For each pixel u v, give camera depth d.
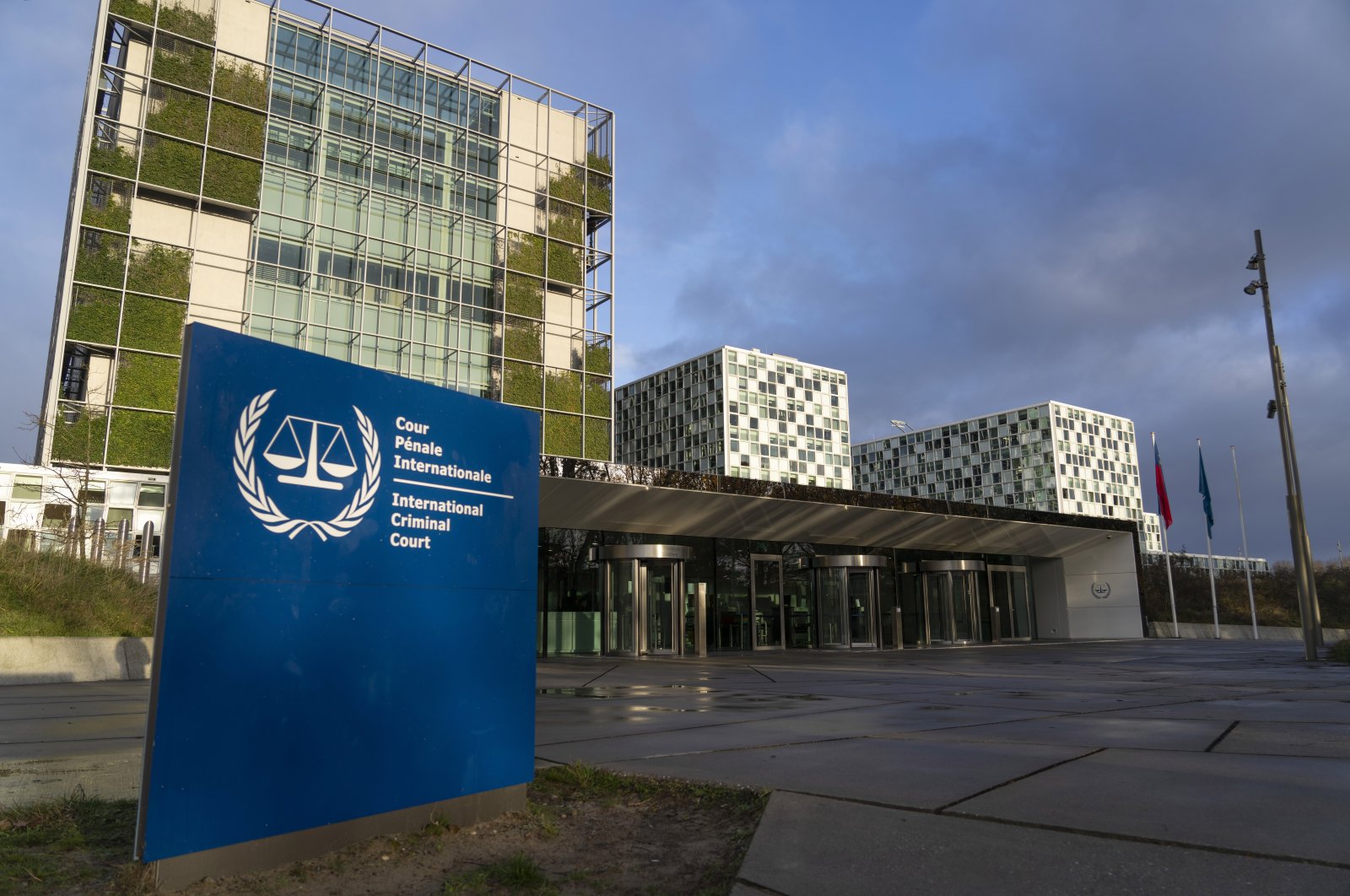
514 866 3.67
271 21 44.41
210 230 40.81
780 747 6.83
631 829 4.50
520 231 52.19
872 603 31.06
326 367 4.05
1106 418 123.50
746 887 3.47
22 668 13.21
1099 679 14.75
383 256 46.94
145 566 17.98
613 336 54.84
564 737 7.47
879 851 3.87
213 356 3.63
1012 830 4.14
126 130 39.16
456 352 48.59
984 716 8.98
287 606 3.79
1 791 5.26
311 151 45.19
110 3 39.56
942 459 126.12
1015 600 39.53
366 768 4.04
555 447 51.22
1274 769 5.58
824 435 114.88
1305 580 20.12
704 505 27.41
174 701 3.39
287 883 3.52
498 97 53.31
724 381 108.12
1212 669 17.50
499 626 4.78
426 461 4.48
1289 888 3.30
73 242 37.00
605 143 57.34
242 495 3.67
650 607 26.34
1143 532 123.88
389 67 49.28
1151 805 4.59
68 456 34.91
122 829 4.38
